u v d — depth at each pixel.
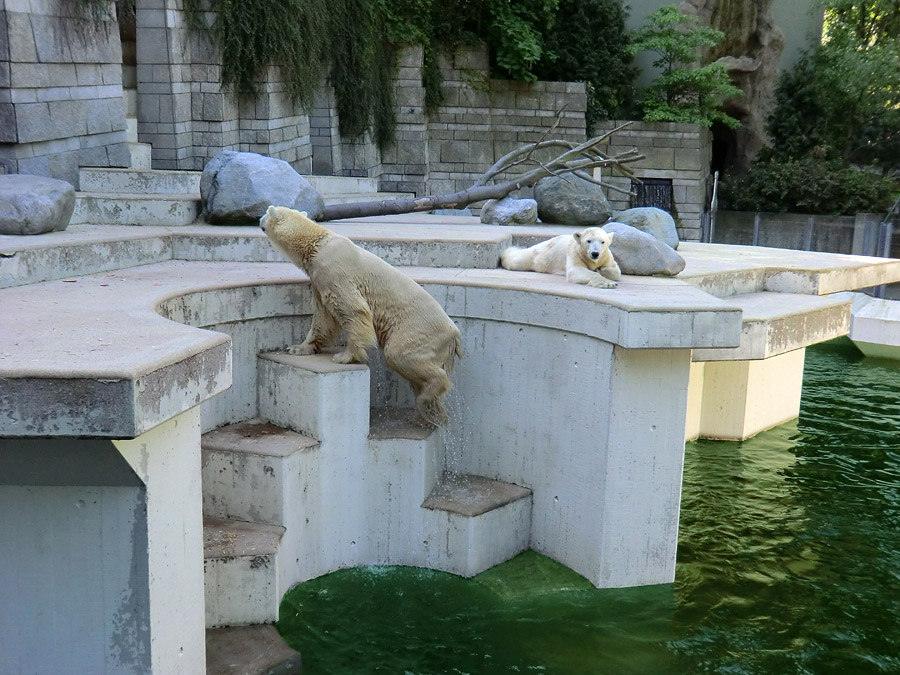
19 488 3.12
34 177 6.44
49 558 3.19
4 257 5.10
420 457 5.37
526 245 7.56
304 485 5.10
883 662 4.56
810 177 18.38
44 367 2.87
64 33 8.20
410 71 15.30
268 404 5.52
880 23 19.52
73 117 8.41
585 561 5.35
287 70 11.66
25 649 3.25
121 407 2.84
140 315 4.14
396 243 6.73
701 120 17.73
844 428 8.35
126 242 6.21
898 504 6.64
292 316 5.70
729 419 7.94
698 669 4.46
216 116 10.78
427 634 4.73
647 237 6.39
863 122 20.11
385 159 15.69
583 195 8.65
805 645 4.71
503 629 4.80
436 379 5.32
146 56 10.23
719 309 4.72
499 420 5.76
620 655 4.57
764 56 20.23
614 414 5.00
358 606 5.00
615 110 18.58
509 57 16.06
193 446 3.56
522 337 5.54
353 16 13.69
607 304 4.88
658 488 5.19
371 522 5.48
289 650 4.42
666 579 5.37
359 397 5.26
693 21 18.52
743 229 17.64
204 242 6.75
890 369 10.49
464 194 8.66
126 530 3.17
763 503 6.62
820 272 7.53
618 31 18.41
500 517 5.46
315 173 13.89
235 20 10.71
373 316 5.29
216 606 4.57
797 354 8.38
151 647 3.26
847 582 5.45
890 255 16.27
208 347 3.41
